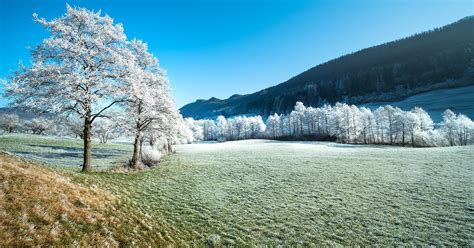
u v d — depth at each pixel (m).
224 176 28.91
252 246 13.16
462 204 18.22
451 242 13.44
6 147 43.22
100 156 47.78
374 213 17.36
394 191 21.92
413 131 90.44
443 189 21.84
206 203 19.17
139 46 33.25
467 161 33.56
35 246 7.51
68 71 21.61
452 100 180.12
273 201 20.00
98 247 8.80
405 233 14.52
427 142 88.94
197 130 146.88
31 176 11.72
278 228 15.32
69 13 22.61
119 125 26.05
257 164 36.91
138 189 20.86
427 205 18.45
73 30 22.91
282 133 159.38
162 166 35.69
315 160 40.00
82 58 22.66
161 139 49.88
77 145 61.16
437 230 14.73
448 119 92.31
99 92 22.67
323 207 18.64
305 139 136.00
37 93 21.03
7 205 8.79
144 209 15.23
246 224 15.74
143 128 33.62
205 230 14.50
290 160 40.50
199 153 57.69
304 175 28.88
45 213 9.25
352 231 14.93
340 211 17.83
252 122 180.50
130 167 31.95
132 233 10.80
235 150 62.31
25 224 8.20
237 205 19.00
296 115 151.25
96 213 11.08
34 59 22.16
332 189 23.08
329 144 87.25
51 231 8.40
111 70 24.11
